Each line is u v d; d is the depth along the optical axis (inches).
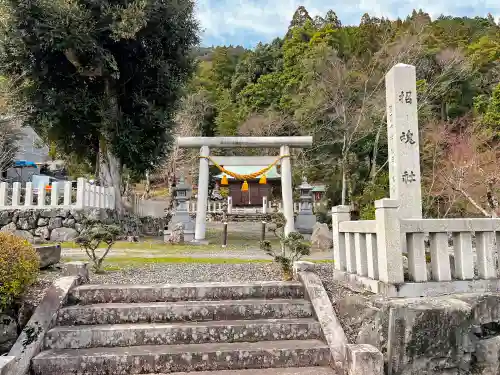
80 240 236.5
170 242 485.1
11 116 570.3
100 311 179.0
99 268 241.0
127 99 580.1
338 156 976.3
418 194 251.8
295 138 527.5
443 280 173.8
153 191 1279.5
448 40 996.6
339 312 189.5
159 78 559.8
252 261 307.3
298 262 222.5
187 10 569.0
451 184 585.0
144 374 152.1
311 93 964.6
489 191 523.2
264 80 1333.7
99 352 156.9
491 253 181.6
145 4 480.7
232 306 186.5
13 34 480.4
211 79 1688.0
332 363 157.5
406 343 153.5
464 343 159.0
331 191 920.3
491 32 1119.6
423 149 738.2
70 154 659.4
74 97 524.1
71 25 468.1
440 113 907.4
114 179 565.9
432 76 851.4
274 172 981.8
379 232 175.2
